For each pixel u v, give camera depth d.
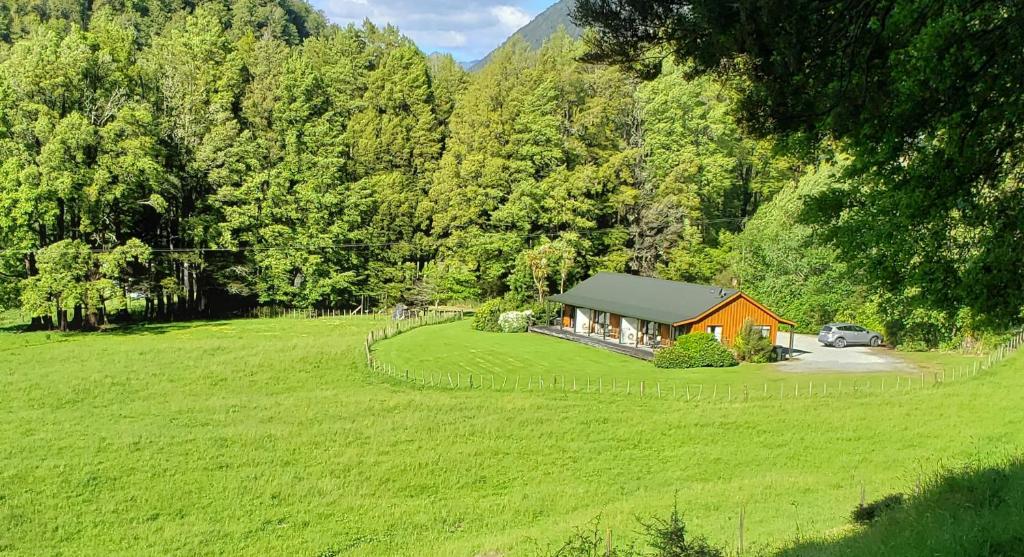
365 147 75.38
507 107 72.56
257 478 26.23
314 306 74.50
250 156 68.50
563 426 31.77
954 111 10.84
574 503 24.39
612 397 36.41
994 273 11.23
